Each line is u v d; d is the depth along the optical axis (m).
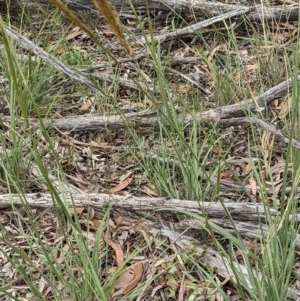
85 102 3.58
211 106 3.51
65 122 3.38
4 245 2.76
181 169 2.91
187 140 3.29
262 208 2.76
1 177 3.05
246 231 2.73
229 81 3.52
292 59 3.51
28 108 3.42
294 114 2.40
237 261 2.60
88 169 3.19
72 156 3.22
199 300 2.49
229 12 4.00
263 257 2.36
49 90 3.53
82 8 4.10
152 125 3.31
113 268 2.68
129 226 2.83
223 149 3.25
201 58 3.79
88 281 2.40
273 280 2.22
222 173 3.09
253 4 4.23
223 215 2.77
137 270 2.64
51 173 3.11
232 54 3.86
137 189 3.05
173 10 3.97
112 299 2.53
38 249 2.74
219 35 4.00
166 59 3.81
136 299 2.54
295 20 4.07
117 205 2.84
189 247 2.67
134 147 3.21
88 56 3.83
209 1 4.16
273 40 3.72
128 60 3.75
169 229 2.79
